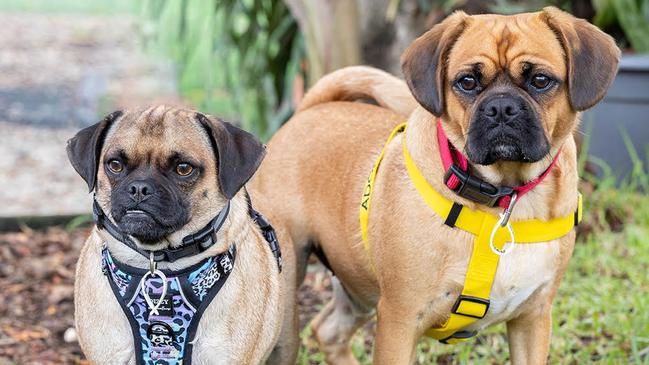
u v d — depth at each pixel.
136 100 3.92
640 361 1.67
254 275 1.38
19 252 2.23
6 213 2.41
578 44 1.35
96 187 1.33
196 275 1.33
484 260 1.38
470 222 1.38
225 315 1.34
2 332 1.87
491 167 1.37
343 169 1.56
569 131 1.37
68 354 1.80
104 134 1.34
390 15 2.19
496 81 1.34
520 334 1.47
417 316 1.43
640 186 2.41
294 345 1.57
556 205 1.39
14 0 7.21
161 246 1.32
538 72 1.33
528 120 1.31
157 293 1.32
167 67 4.62
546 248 1.39
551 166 1.38
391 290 1.44
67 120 3.63
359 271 1.54
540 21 1.37
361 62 2.26
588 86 1.34
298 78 2.67
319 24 2.22
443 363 1.76
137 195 1.28
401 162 1.45
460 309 1.41
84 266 1.36
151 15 2.96
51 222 2.42
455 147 1.38
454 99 1.36
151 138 1.30
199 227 1.32
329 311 1.72
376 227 1.46
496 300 1.41
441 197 1.39
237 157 1.33
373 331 1.87
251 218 1.43
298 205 1.60
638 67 2.37
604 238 2.13
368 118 1.60
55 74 4.54
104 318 1.34
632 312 1.86
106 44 5.41
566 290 1.94
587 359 1.71
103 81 4.36
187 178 1.31
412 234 1.41
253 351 1.38
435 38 1.39
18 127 3.50
